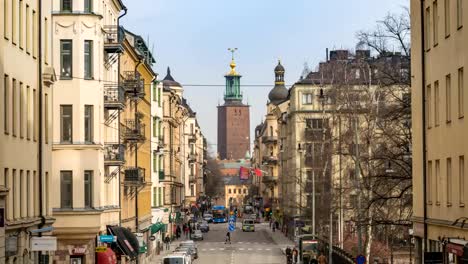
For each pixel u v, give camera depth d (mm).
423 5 40281
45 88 41469
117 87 54781
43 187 40500
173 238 110688
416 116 41875
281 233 127500
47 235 41312
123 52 59500
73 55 49562
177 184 116875
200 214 191250
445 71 36625
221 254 87812
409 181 52250
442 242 34094
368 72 68250
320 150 81812
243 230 134000
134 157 70750
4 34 33906
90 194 50031
